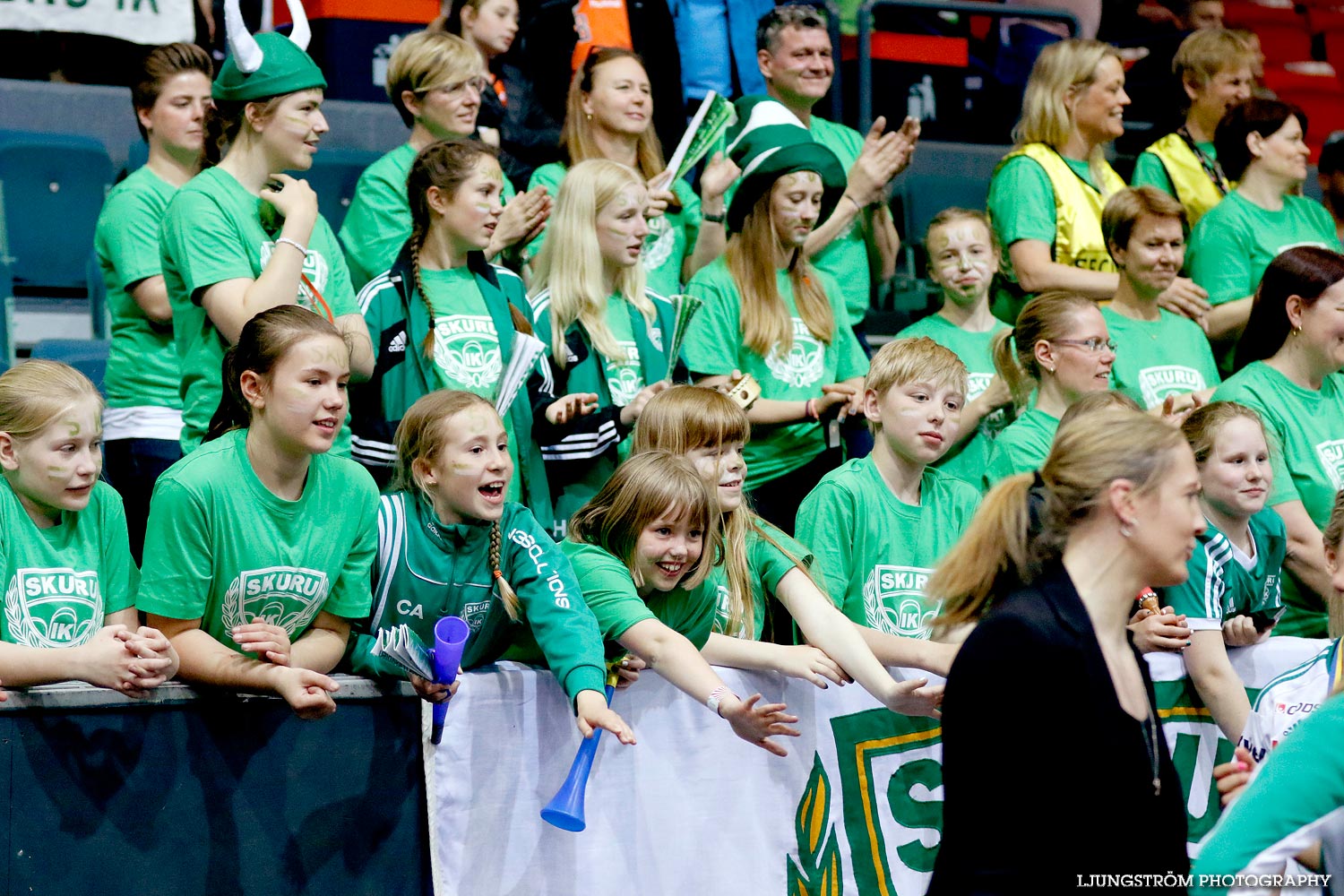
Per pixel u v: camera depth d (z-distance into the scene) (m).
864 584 6.63
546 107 9.52
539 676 5.53
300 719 5.13
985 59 12.50
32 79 10.05
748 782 5.86
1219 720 6.43
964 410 8.04
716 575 6.23
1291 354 8.10
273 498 5.36
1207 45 10.46
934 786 6.24
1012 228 9.27
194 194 6.46
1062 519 4.19
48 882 4.69
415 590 5.56
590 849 5.54
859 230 9.53
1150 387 8.65
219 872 4.94
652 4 10.14
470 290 7.09
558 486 7.01
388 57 10.93
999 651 3.95
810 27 9.73
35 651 4.72
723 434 6.18
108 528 5.56
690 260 9.01
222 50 10.06
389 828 5.24
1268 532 7.04
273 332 5.29
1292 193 10.02
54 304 9.53
